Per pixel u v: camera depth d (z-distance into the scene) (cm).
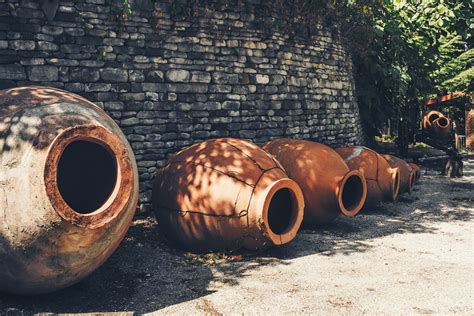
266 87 839
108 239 388
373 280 478
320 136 970
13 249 357
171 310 401
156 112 705
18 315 369
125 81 674
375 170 804
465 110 1723
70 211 354
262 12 821
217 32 762
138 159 692
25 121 377
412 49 1281
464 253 575
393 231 678
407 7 1302
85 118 404
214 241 534
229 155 548
